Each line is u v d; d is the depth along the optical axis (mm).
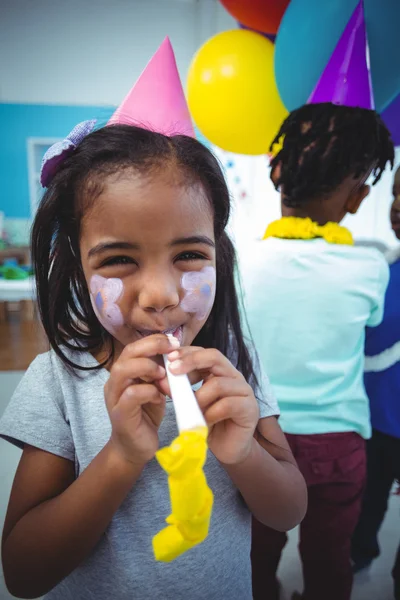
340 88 930
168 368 389
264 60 1325
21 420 514
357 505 881
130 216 402
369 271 801
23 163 4328
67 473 521
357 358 849
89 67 3994
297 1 1079
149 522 517
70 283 543
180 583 521
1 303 3629
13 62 3975
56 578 468
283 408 824
